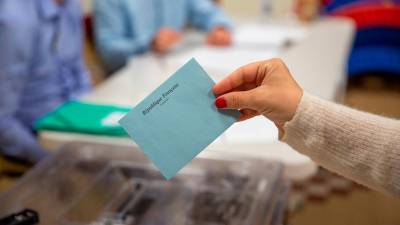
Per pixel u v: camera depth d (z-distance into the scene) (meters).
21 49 1.84
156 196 1.16
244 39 2.67
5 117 1.81
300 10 3.24
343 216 2.69
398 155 0.82
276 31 2.88
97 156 1.26
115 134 1.38
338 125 0.85
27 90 2.06
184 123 0.88
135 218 1.10
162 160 0.88
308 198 2.83
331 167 0.90
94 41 2.87
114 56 2.64
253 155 1.24
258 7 3.69
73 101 1.63
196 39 2.72
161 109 0.87
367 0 4.24
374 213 2.73
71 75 2.39
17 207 1.07
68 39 2.32
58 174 1.19
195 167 1.20
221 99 0.87
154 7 2.96
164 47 2.46
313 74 1.87
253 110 0.91
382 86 4.61
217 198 1.12
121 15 2.66
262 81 0.91
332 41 2.55
